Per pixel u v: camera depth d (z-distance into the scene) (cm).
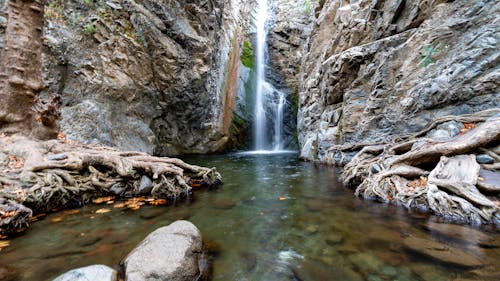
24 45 532
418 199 385
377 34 947
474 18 645
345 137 950
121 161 490
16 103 515
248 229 319
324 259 238
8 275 208
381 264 223
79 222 338
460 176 372
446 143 443
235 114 1755
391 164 480
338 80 1041
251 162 1090
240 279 207
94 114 942
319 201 449
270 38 2209
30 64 542
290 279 207
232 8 1941
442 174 394
